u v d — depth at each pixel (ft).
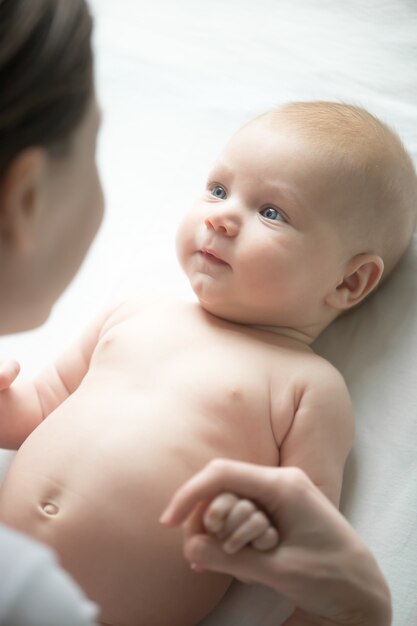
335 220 3.44
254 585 3.23
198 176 4.47
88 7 1.86
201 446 3.12
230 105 4.65
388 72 4.60
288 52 4.79
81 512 2.96
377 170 3.54
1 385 3.35
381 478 3.40
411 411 3.53
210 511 2.43
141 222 4.35
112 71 4.84
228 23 4.97
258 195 3.44
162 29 5.01
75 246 2.01
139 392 3.27
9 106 1.71
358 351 3.74
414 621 3.08
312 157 3.46
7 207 1.78
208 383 3.26
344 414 3.32
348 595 2.68
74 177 1.90
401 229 3.67
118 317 3.66
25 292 1.98
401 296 3.82
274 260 3.36
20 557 1.58
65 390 3.59
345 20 4.85
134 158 4.56
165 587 3.00
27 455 3.15
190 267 3.51
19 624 1.53
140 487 3.00
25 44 1.71
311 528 2.60
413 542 3.23
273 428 3.26
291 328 3.59
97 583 2.96
